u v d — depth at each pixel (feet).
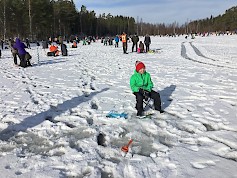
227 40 164.66
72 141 17.01
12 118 21.15
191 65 50.83
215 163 13.74
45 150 15.96
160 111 21.67
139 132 17.99
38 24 204.44
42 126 19.47
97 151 15.42
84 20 328.29
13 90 31.24
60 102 25.64
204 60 59.21
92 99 26.61
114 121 20.26
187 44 125.08
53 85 33.68
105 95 28.09
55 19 236.43
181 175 12.65
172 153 14.85
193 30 452.35
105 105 24.34
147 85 21.90
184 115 21.26
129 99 26.32
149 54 76.28
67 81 36.19
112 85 33.09
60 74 42.45
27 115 21.83
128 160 14.30
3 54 89.71
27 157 14.85
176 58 64.44
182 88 30.68
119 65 52.06
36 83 35.35
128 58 65.46
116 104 24.62
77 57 70.54
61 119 21.11
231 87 30.91
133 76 21.61
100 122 20.22
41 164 14.08
